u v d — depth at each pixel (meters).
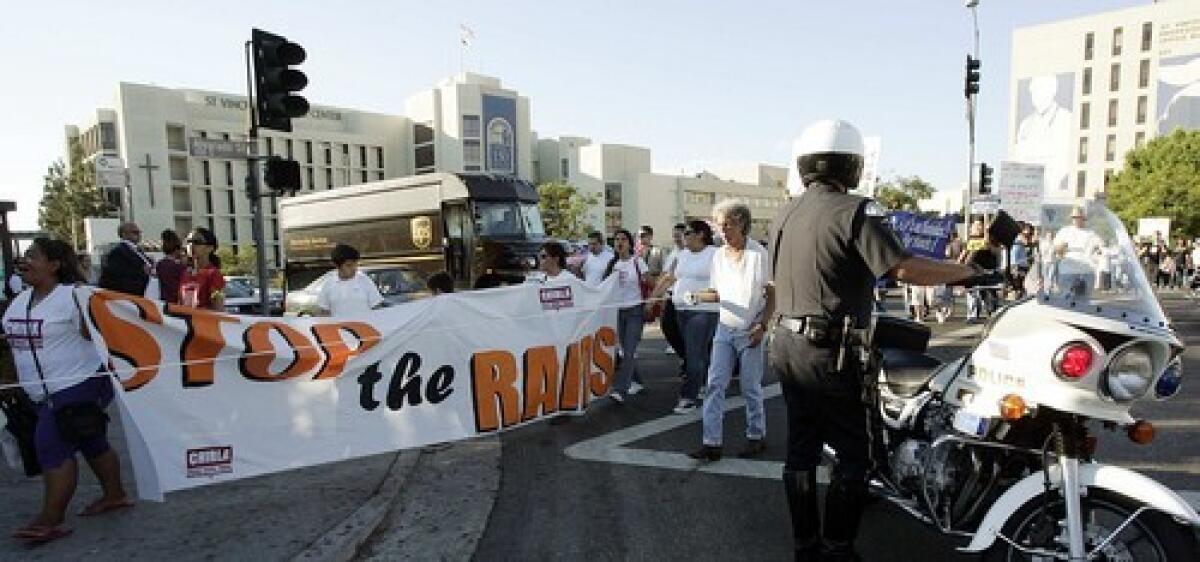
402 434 4.98
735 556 3.57
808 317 2.99
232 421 4.26
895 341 3.75
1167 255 23.98
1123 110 71.00
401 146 78.62
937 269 2.77
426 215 17.53
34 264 3.81
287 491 4.47
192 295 7.55
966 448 3.01
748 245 5.03
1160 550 2.54
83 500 4.38
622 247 7.91
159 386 4.01
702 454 5.11
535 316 5.82
